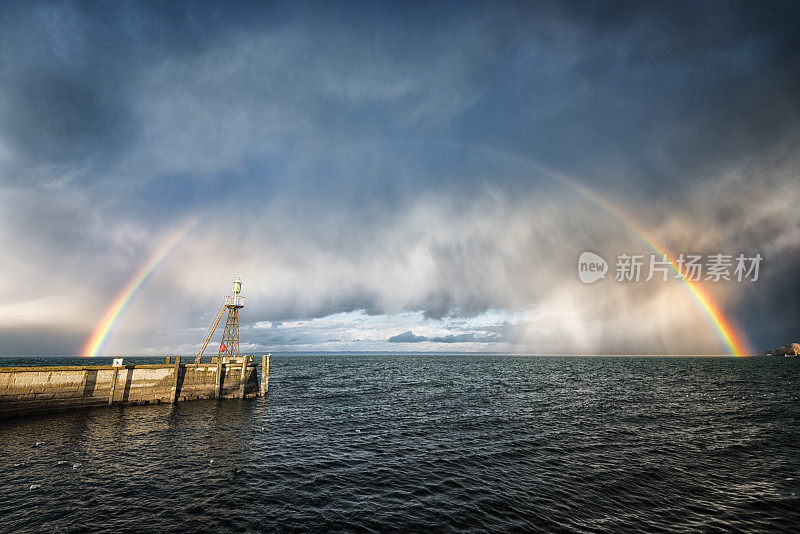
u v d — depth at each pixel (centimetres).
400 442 3061
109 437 3091
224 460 2583
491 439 3128
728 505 1836
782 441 2981
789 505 1830
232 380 5238
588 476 2241
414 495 1986
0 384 3478
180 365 4756
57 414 3791
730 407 4641
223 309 5503
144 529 1609
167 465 2455
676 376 10106
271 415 4225
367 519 1711
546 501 1894
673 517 1709
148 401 4456
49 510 1775
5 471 2283
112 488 2053
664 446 2861
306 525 1655
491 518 1714
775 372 11700
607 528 1609
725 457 2580
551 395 5978
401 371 13212
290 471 2366
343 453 2758
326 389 7038
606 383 8038
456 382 8519
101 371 4128
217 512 1778
